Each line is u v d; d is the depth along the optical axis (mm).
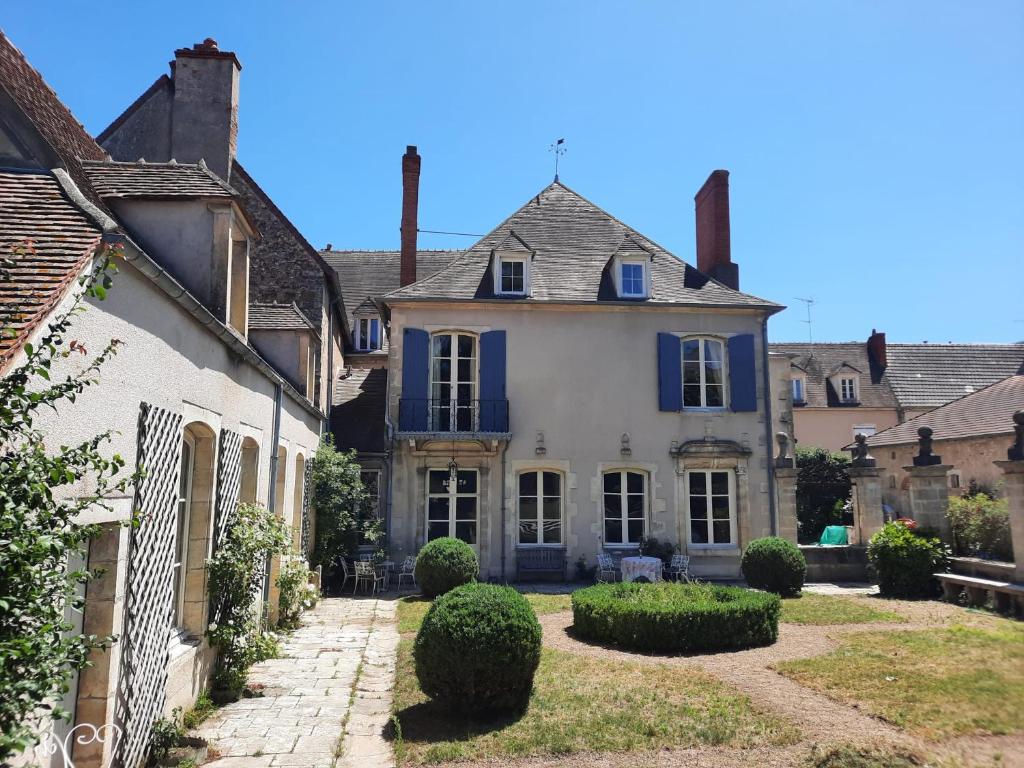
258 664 8773
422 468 16875
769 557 14266
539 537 17078
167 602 5730
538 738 6035
